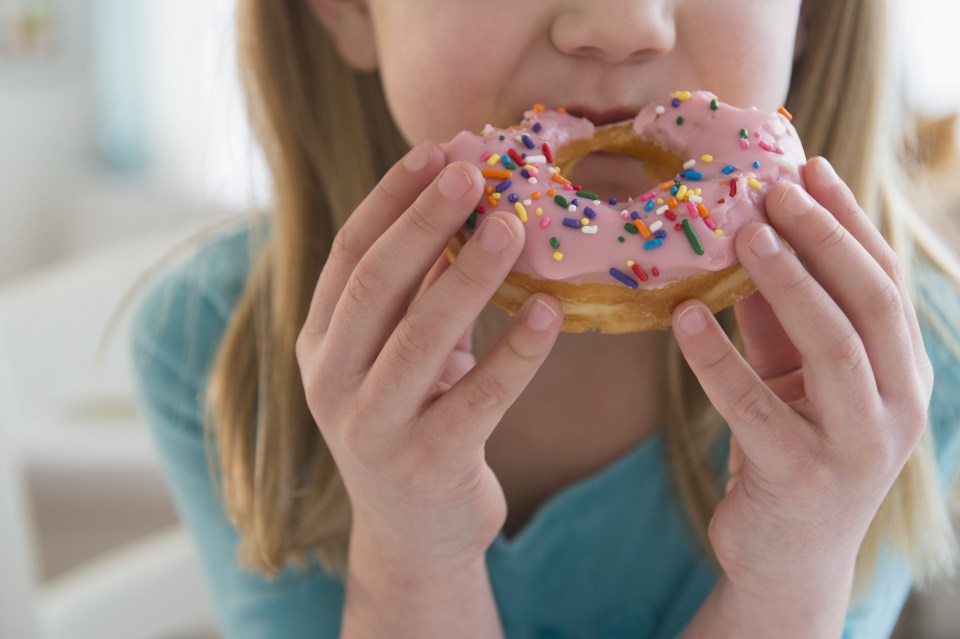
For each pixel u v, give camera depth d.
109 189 1.33
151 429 0.55
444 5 0.40
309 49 0.52
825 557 0.39
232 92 0.56
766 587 0.40
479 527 0.41
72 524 0.92
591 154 0.40
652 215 0.35
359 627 0.43
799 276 0.34
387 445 0.38
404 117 0.43
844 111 0.48
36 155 1.35
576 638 0.51
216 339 0.55
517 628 0.50
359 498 0.40
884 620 0.50
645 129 0.38
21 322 0.67
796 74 0.48
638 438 0.50
